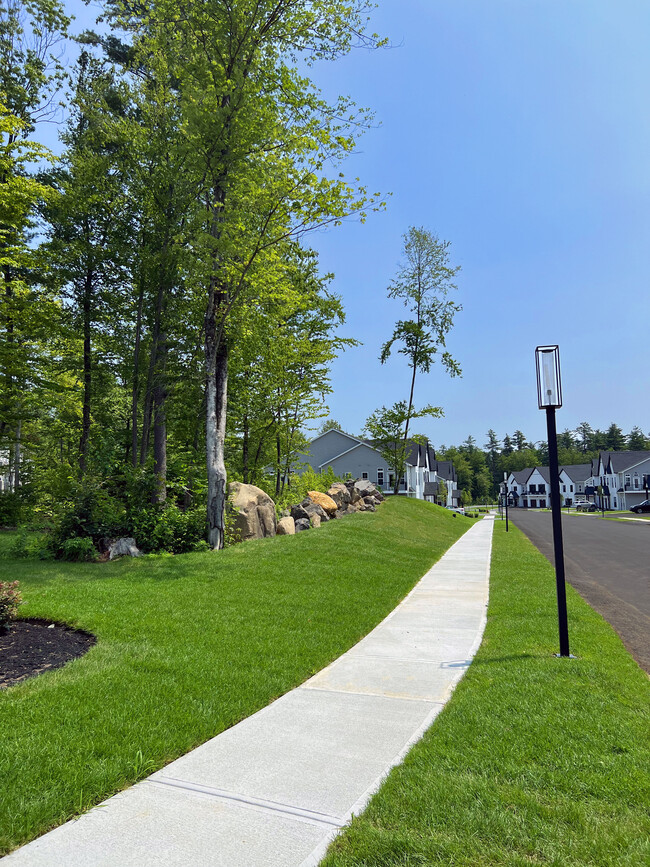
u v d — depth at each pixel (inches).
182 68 556.7
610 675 223.9
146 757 157.2
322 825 127.8
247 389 856.9
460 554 729.0
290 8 548.7
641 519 1840.6
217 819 130.6
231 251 522.0
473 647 289.1
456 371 1477.6
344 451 2155.5
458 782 141.3
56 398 904.9
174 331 749.9
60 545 497.0
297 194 514.9
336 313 927.7
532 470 4453.7
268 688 217.0
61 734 163.3
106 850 118.3
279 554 500.4
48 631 268.1
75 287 791.7
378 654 277.3
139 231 724.7
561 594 256.1
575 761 150.3
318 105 555.8
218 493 547.8
